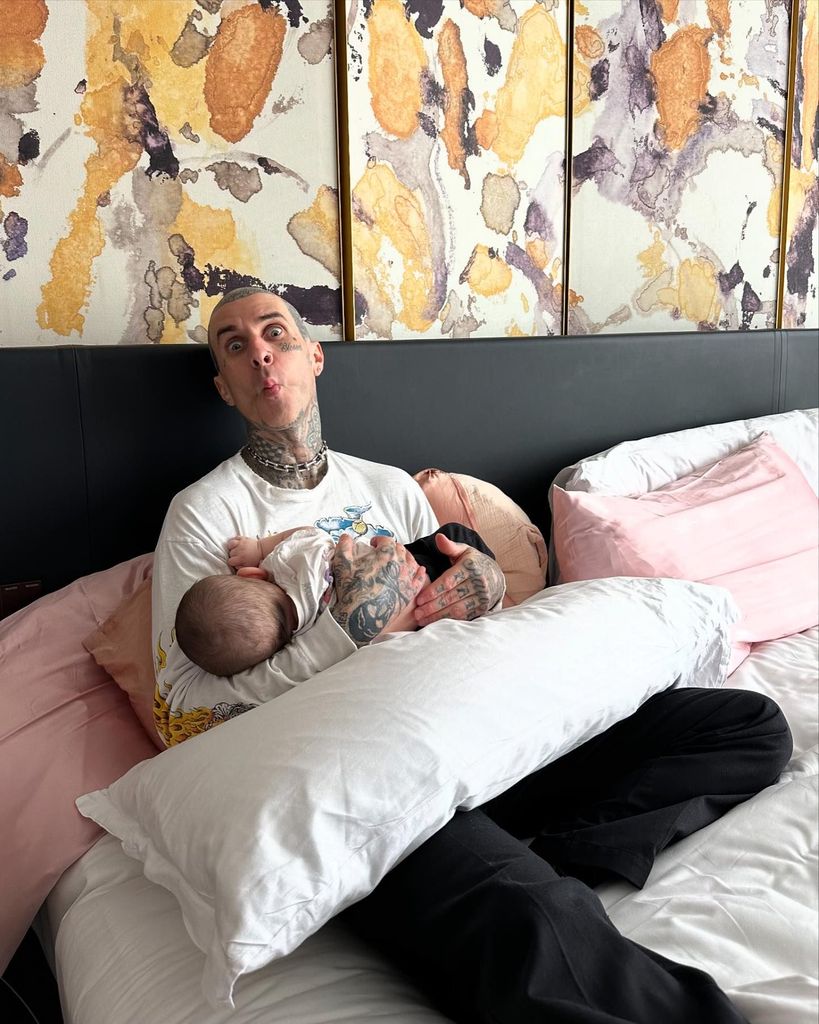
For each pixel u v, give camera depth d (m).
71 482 1.52
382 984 0.90
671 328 2.46
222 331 1.47
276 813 0.86
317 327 1.87
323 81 1.80
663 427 2.27
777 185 2.61
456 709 0.98
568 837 1.06
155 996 0.88
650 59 2.29
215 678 1.17
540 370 2.01
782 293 2.67
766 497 1.91
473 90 2.01
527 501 2.04
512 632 1.12
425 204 1.97
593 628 1.17
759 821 1.08
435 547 1.39
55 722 1.27
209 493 1.38
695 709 1.20
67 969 1.00
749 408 2.46
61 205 1.57
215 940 0.81
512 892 0.83
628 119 2.27
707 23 2.37
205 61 1.67
